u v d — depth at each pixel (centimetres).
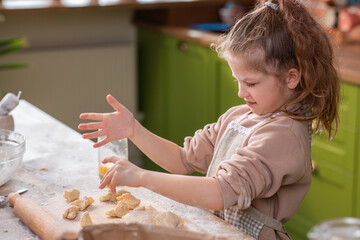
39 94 337
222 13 332
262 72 107
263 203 112
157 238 82
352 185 212
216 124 132
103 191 122
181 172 133
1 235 102
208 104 299
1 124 146
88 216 104
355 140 207
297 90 112
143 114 371
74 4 313
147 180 105
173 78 329
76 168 136
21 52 326
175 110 334
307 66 106
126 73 356
